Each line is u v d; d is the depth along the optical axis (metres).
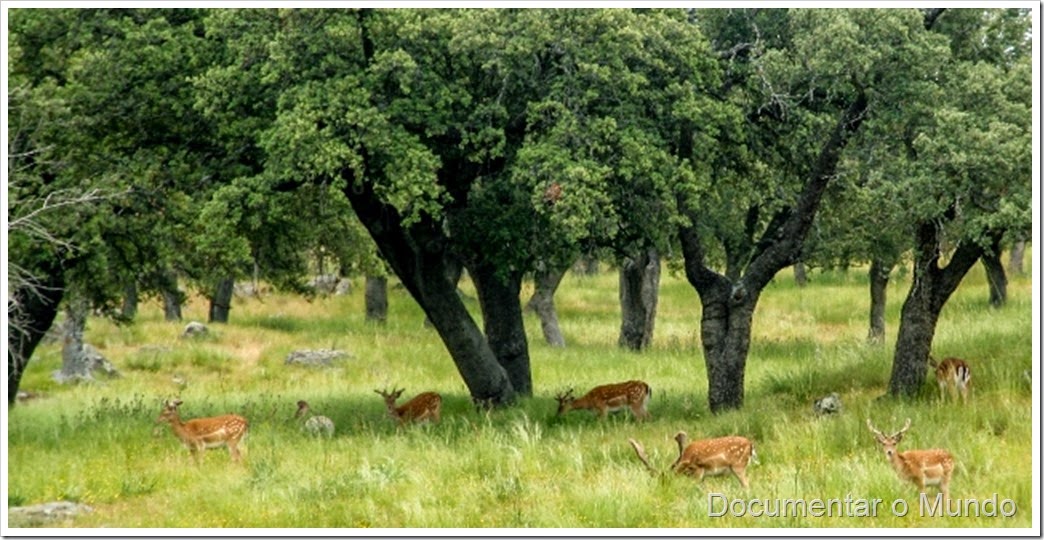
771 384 75.75
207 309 157.50
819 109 72.44
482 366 76.19
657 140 65.75
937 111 62.50
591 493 49.16
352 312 151.12
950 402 63.53
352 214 98.25
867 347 80.88
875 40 63.53
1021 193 59.78
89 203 65.25
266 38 64.25
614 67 65.19
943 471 47.72
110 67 68.00
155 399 83.81
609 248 80.06
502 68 64.00
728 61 71.56
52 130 68.12
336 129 63.00
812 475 50.75
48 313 74.69
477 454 58.28
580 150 63.53
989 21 73.00
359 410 78.00
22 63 71.00
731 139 72.50
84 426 68.94
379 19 64.81
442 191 69.38
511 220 69.81
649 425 65.56
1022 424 56.53
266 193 66.19
